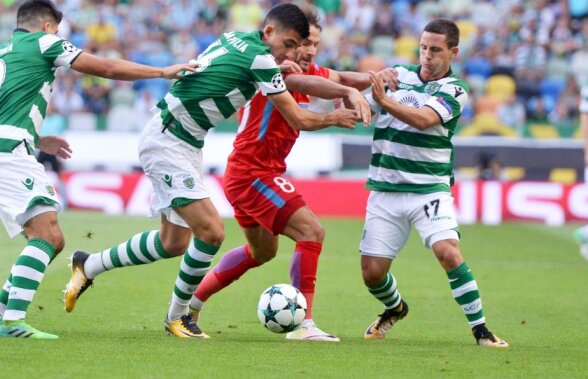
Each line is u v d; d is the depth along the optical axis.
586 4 74.00
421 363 19.80
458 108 23.33
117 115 62.62
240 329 24.95
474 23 74.94
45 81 21.41
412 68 24.23
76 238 43.38
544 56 70.44
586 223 55.12
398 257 41.69
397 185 23.62
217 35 73.25
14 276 21.05
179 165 21.95
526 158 57.88
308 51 23.86
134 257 23.31
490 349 22.14
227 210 55.12
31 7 22.03
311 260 22.72
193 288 22.55
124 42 71.19
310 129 22.02
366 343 22.69
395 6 76.31
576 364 20.34
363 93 25.12
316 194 56.62
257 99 23.20
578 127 60.78
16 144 20.94
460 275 22.78
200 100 21.77
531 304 31.02
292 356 19.97
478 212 55.69
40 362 18.34
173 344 21.00
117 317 26.03
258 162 23.30
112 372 17.72
